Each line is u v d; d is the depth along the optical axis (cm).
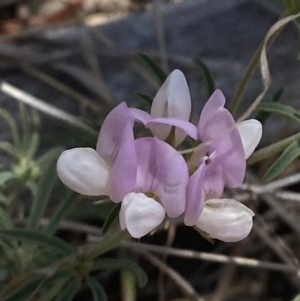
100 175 8
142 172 8
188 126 8
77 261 10
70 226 13
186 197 8
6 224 11
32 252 11
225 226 8
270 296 15
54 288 11
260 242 15
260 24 19
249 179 14
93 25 19
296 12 10
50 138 14
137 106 16
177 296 14
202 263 15
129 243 12
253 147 8
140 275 10
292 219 13
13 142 16
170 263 15
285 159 10
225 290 14
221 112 8
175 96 8
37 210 11
